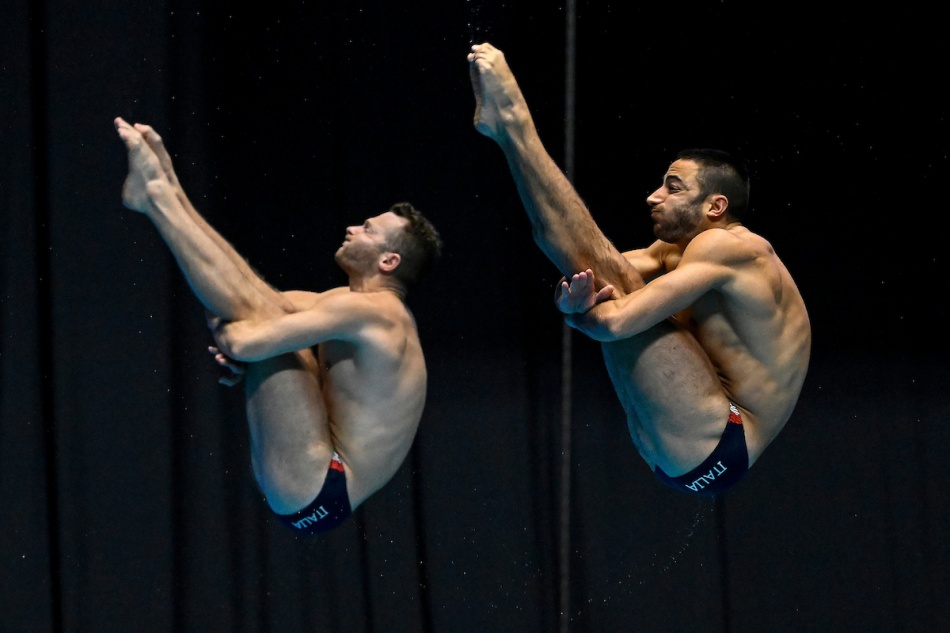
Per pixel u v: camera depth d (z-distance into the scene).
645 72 13.66
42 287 11.80
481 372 13.23
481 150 13.27
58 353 11.75
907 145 13.88
